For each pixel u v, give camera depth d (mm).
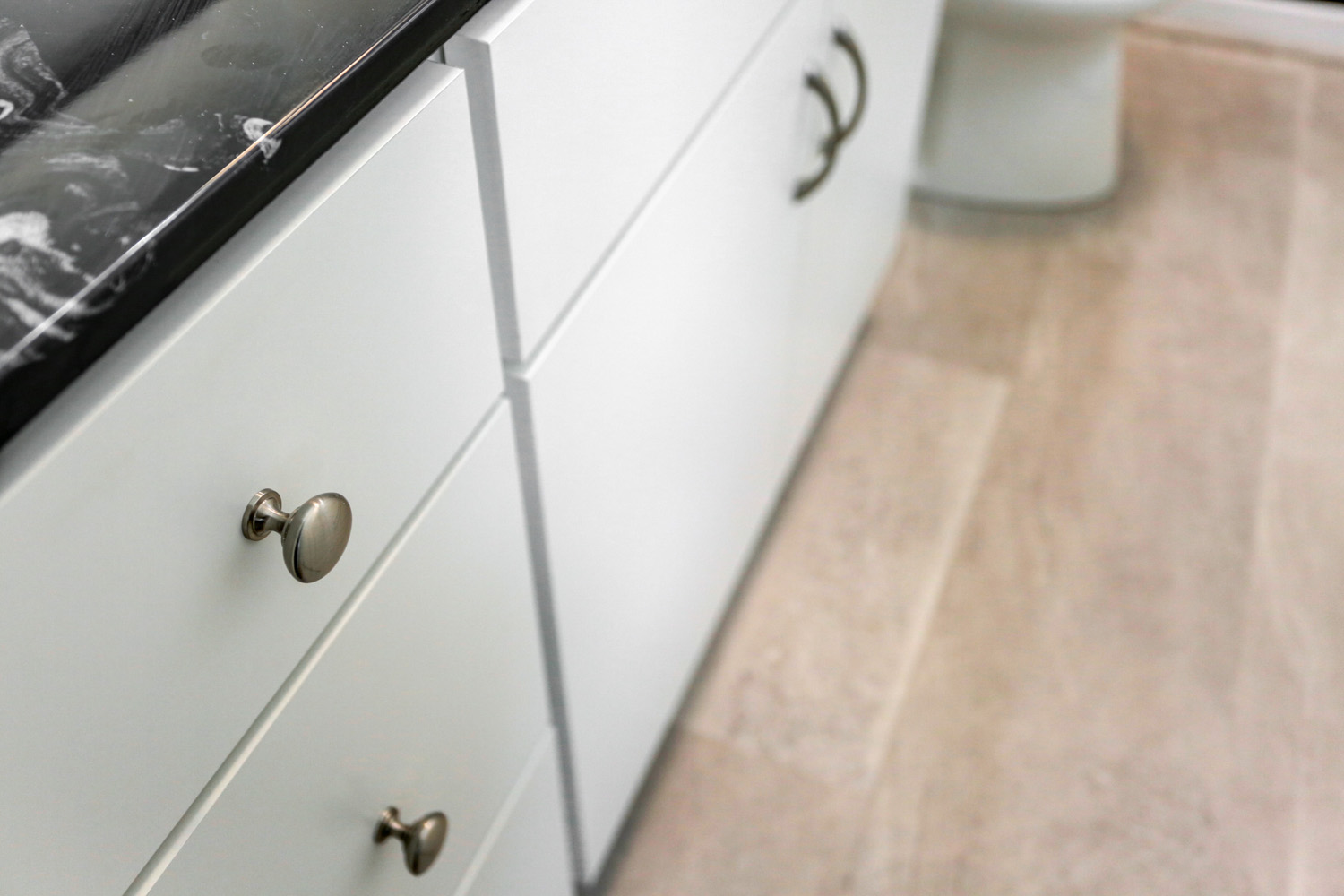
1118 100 1561
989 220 1604
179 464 304
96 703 301
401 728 485
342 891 484
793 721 1072
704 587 931
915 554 1207
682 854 982
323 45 335
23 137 296
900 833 998
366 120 360
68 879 314
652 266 594
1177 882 972
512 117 410
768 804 1016
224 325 305
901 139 1149
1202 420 1342
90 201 278
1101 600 1168
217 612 339
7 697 271
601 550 655
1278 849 992
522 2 395
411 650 471
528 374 489
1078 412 1349
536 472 533
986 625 1147
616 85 484
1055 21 1348
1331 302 1486
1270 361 1410
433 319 412
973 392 1370
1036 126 1539
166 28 340
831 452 1303
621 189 524
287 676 388
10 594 262
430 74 380
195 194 283
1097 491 1268
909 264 1535
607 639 718
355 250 354
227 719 361
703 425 780
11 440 253
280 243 318
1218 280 1514
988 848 991
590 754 763
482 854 636
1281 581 1188
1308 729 1071
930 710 1080
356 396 378
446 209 399
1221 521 1240
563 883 807
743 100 649
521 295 464
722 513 914
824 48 784
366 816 480
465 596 506
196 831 364
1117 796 1024
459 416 453
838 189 955
